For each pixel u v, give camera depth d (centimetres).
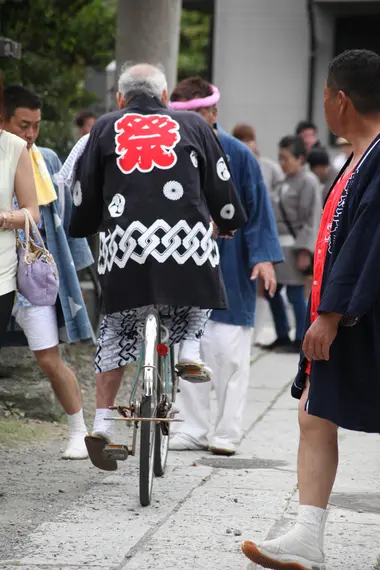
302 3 2347
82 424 826
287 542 513
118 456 682
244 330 870
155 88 711
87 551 578
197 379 719
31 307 793
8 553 574
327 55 2356
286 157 1459
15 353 962
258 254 857
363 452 870
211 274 681
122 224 671
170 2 1287
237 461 835
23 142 679
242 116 2402
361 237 492
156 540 602
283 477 776
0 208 668
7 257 670
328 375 511
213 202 713
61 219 824
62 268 809
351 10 2311
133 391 688
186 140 688
